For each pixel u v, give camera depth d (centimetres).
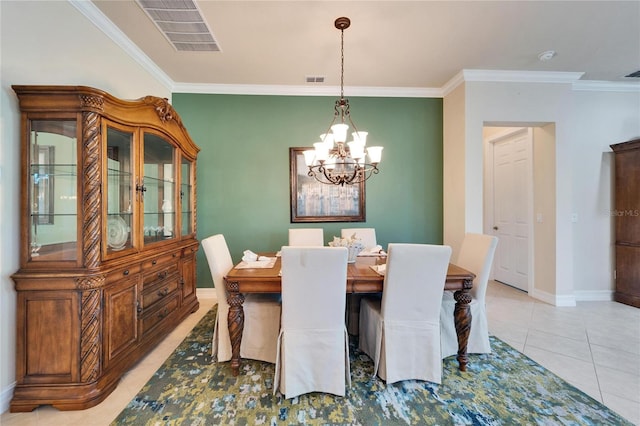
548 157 334
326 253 162
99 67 226
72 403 160
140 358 209
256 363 211
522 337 248
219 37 249
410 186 369
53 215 166
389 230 368
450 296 226
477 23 231
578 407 162
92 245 165
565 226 326
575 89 343
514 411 159
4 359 158
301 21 227
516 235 394
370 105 364
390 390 178
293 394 169
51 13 185
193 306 306
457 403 166
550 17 224
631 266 326
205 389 180
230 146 355
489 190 444
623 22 230
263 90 352
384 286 183
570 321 281
